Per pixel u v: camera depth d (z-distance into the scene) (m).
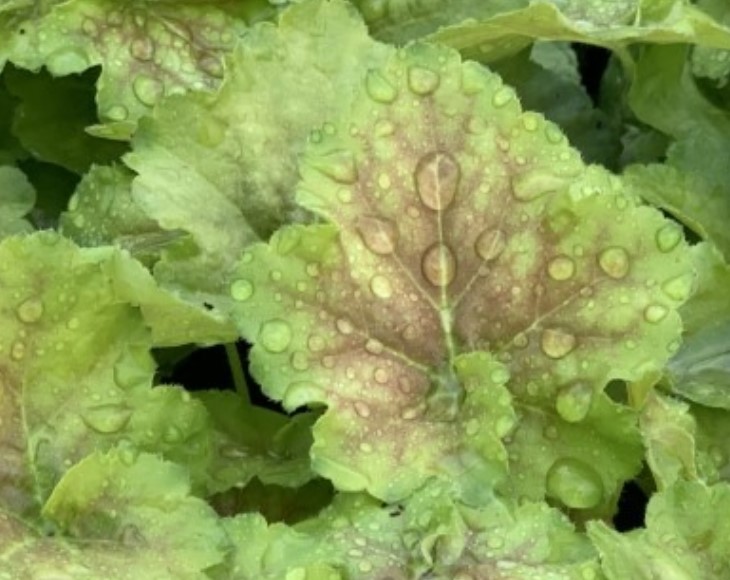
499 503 0.46
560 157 0.48
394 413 0.47
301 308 0.47
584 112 0.62
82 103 0.57
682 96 0.59
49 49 0.54
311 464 0.46
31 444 0.46
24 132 0.57
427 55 0.48
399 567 0.45
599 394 0.47
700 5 0.60
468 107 0.48
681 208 0.55
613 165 0.61
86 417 0.46
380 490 0.46
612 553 0.44
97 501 0.45
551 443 0.47
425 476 0.46
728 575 0.45
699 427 0.51
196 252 0.50
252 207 0.50
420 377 0.47
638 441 0.47
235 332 0.48
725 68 0.58
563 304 0.48
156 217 0.49
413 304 0.47
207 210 0.50
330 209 0.47
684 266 0.47
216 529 0.45
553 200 0.48
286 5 0.56
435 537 0.45
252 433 0.50
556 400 0.47
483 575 0.44
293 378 0.46
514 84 0.61
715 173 0.57
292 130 0.51
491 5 0.57
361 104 0.48
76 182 0.58
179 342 0.49
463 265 0.48
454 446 0.46
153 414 0.46
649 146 0.61
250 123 0.50
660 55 0.58
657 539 0.45
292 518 0.49
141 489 0.45
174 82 0.54
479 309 0.48
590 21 0.56
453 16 0.57
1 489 0.45
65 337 0.46
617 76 0.63
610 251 0.47
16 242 0.45
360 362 0.47
